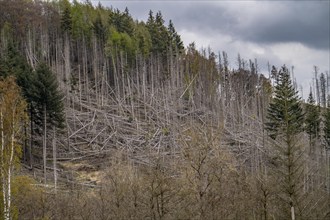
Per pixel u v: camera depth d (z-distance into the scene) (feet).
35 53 312.09
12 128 105.29
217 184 118.62
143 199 119.55
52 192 153.07
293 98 212.02
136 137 235.40
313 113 244.01
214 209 114.11
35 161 198.39
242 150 222.89
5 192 102.22
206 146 119.14
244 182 128.88
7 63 205.98
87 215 127.75
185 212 112.06
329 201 134.41
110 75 335.67
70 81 293.43
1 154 103.24
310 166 145.59
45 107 190.29
